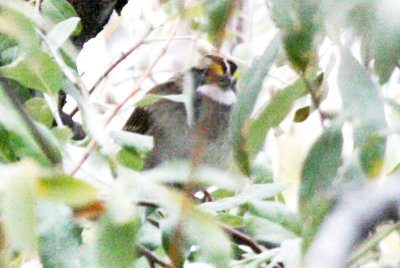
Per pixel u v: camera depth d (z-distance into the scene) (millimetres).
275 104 2096
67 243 2324
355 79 1863
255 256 3127
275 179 3547
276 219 3262
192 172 2025
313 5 1547
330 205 1670
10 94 2064
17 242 1622
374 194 1383
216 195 3721
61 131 2963
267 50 1975
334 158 2113
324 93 2289
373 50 1509
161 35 4465
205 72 4320
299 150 3086
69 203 1827
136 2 4664
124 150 3355
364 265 2420
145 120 5648
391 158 2428
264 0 2121
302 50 1589
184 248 2305
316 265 1285
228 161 4969
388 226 1793
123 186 1952
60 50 3223
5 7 1973
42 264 2316
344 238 1313
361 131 1938
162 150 5641
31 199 1659
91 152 2652
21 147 2295
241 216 3557
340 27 1542
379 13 1446
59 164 2193
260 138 2049
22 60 2789
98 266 1827
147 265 3117
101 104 3838
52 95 2889
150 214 3012
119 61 4473
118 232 1838
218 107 4867
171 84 5430
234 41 3496
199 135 2098
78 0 5176
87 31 5180
